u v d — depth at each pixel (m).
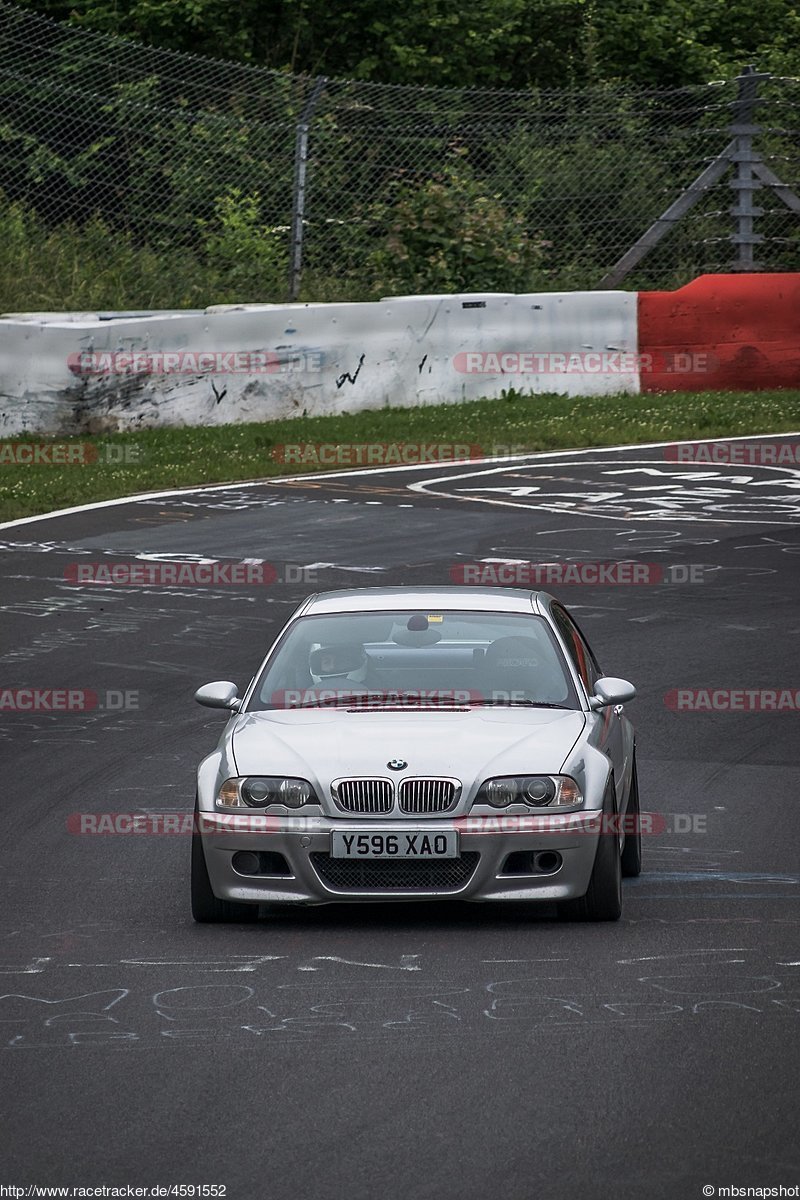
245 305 70.69
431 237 82.94
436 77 99.25
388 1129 12.73
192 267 82.44
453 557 45.03
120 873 22.00
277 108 83.25
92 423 63.09
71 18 95.31
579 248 88.12
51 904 20.47
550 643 22.34
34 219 82.62
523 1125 12.77
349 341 68.69
